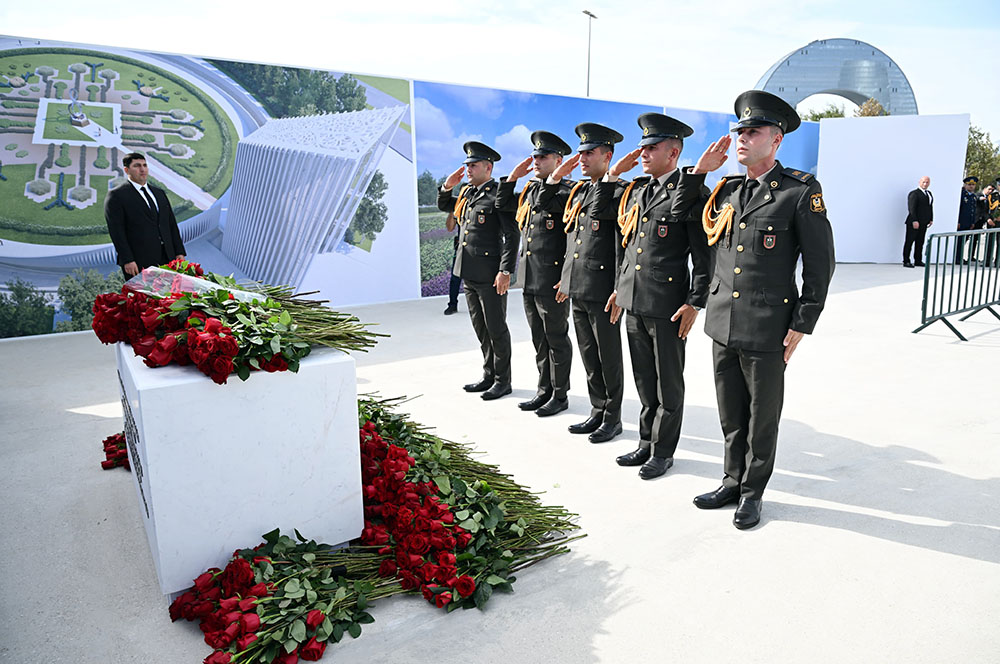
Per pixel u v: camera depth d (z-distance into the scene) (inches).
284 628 87.2
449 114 398.0
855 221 597.6
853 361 244.7
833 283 460.1
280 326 102.7
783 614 95.8
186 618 93.5
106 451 154.2
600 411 172.6
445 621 95.4
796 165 600.4
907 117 570.3
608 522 124.6
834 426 176.6
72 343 285.4
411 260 395.2
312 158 353.4
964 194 565.3
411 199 390.6
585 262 162.1
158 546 94.0
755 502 124.0
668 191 139.5
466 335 298.5
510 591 101.8
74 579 107.2
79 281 304.5
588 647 89.1
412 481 119.1
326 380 103.2
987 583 103.1
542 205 177.3
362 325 119.3
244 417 97.2
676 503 132.6
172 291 115.4
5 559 113.1
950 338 281.9
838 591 101.4
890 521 124.0
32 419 186.7
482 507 115.2
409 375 231.5
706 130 539.8
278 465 101.2
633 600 99.7
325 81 353.7
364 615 94.1
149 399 89.7
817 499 134.0
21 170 287.7
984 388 209.3
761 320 118.4
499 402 200.4
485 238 198.8
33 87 286.8
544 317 182.7
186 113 319.3
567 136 450.6
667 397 144.0
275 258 349.4
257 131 337.1
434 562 103.5
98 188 304.2
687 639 90.4
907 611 96.2
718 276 126.2
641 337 146.6
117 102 304.0
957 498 133.3
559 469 149.8
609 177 155.9
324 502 106.3
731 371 125.8
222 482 97.0
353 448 107.5
